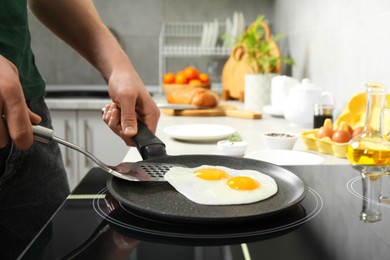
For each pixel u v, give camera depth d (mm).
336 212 655
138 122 938
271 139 1184
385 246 538
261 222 605
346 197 731
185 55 2932
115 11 2926
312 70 1968
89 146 2330
